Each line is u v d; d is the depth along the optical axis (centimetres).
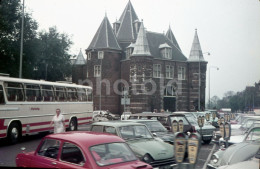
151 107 4416
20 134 1468
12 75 3344
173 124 1098
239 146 829
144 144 825
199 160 1095
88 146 552
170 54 4838
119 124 877
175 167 764
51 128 1714
